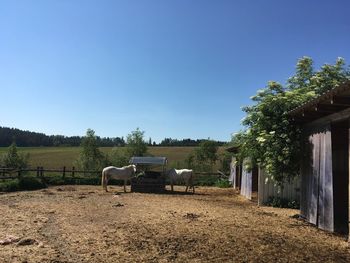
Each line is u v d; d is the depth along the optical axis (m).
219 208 16.11
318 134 12.12
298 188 18.17
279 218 13.56
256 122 14.63
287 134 14.09
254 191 21.17
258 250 8.52
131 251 8.42
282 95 14.65
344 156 12.46
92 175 33.19
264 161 14.84
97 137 38.06
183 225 11.45
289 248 8.80
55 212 13.98
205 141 41.25
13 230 10.52
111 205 16.25
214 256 8.04
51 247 8.73
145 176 24.89
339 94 8.62
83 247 8.77
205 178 35.22
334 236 10.48
